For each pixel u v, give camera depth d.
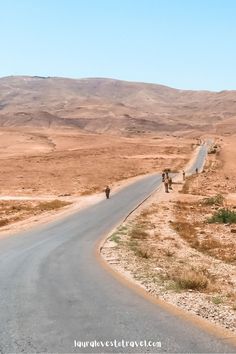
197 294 13.50
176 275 16.36
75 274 16.67
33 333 9.81
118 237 28.03
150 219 38.53
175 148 164.38
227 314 11.20
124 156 136.00
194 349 8.62
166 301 12.55
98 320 10.62
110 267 18.22
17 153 150.75
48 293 13.60
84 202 52.56
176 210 45.38
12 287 14.55
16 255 21.61
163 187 66.88
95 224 34.69
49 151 159.62
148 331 9.72
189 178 81.69
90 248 23.75
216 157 131.25
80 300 12.65
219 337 9.29
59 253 22.09
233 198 57.78
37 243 25.86
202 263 21.42
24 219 40.81
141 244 26.20
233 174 90.38
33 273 16.97
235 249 26.33
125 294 13.29
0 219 41.22
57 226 33.97
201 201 52.41
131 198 54.16
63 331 9.88
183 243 27.88
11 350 8.81
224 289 14.85
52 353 8.60
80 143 193.25
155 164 115.19
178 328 9.90
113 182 80.38
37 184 79.44
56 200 56.62
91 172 98.19
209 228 35.03
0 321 10.82
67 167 107.75
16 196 64.12
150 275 16.61
